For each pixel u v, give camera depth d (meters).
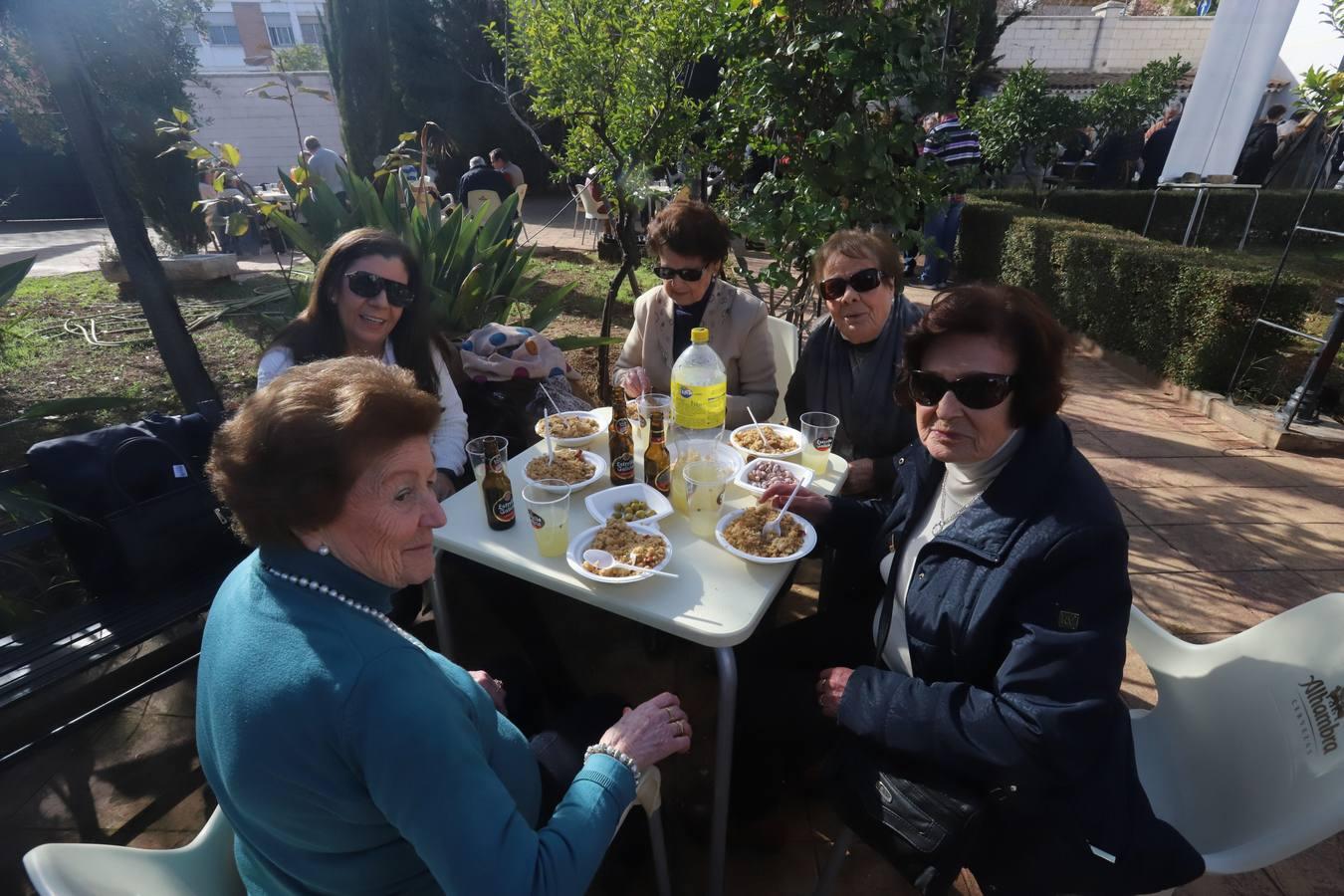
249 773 0.85
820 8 3.01
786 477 2.06
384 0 10.00
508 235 4.50
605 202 4.32
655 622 1.51
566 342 4.04
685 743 1.28
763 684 1.80
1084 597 1.23
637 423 2.41
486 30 4.58
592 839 1.05
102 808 2.05
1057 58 14.74
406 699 0.85
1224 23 5.57
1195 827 1.42
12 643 1.97
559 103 4.26
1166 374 5.14
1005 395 1.33
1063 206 9.63
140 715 2.38
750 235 3.62
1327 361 4.14
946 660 1.41
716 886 1.70
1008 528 1.34
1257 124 9.56
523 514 1.95
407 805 0.84
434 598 2.04
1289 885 1.82
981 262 8.04
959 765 1.28
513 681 1.85
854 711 1.40
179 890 1.01
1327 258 8.70
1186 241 6.25
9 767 1.85
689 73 4.15
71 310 6.59
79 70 2.76
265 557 0.95
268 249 10.03
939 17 3.32
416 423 0.93
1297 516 3.50
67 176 14.74
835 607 2.03
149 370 5.03
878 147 3.13
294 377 0.92
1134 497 3.69
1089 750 1.18
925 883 1.29
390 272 2.27
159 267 3.11
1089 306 6.02
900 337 2.36
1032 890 1.30
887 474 2.31
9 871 1.88
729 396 2.86
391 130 10.55
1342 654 1.25
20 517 2.23
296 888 0.98
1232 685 1.46
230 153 3.94
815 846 1.94
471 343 3.31
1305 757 1.23
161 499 2.15
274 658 0.86
